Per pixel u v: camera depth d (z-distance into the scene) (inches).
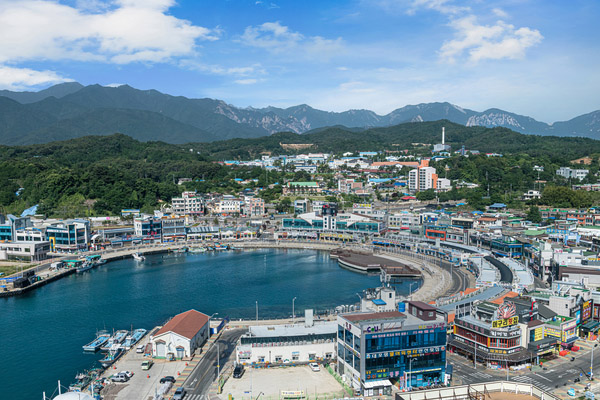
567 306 5989.2
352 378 4965.6
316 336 5738.2
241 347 5570.9
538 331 5590.6
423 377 4928.6
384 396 4655.5
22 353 5994.1
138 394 4768.7
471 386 3794.3
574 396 4542.3
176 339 5693.9
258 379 5108.3
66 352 6023.6
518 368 5255.9
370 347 4756.4
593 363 5378.9
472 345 5551.2
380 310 5664.4
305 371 5324.8
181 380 5083.7
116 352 5866.1
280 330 5954.7
